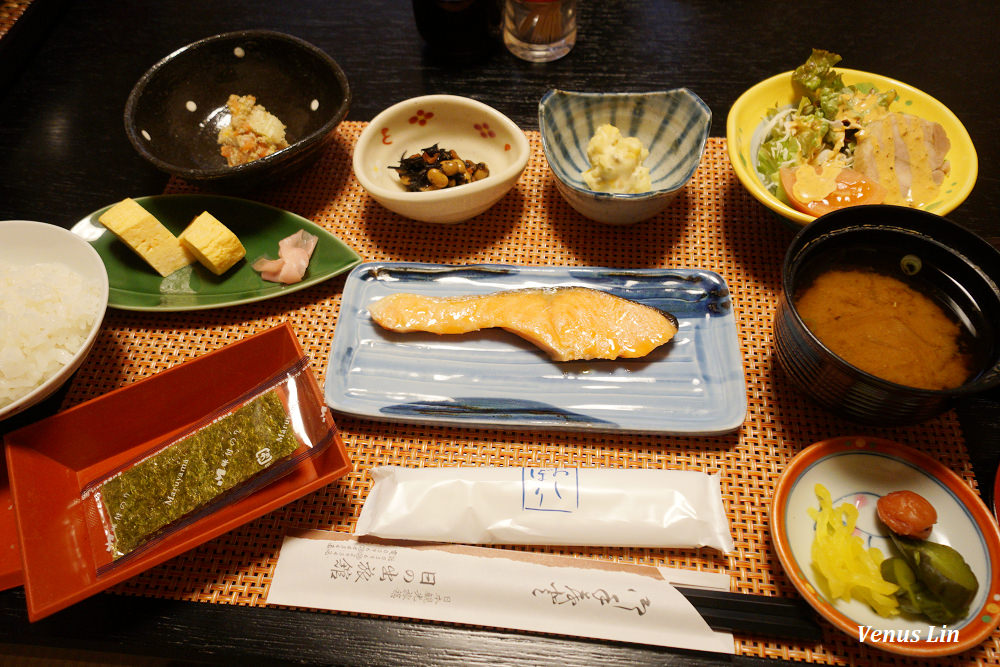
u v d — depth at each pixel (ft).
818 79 1.27
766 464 1.05
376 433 1.09
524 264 1.27
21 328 1.03
